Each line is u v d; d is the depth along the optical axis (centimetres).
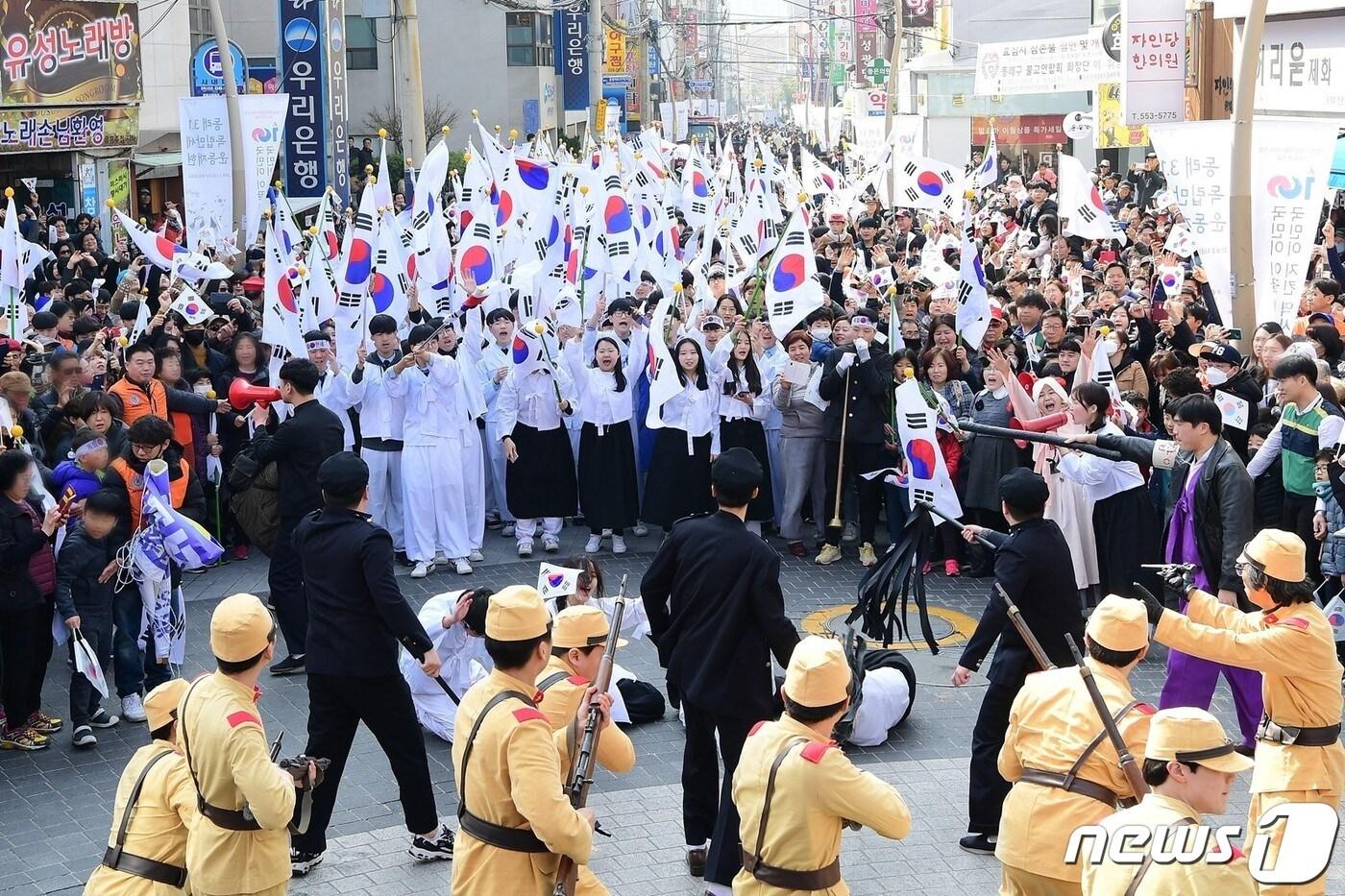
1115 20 3005
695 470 1327
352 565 755
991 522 1262
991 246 2353
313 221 2511
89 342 1422
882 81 6669
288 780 588
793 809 548
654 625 758
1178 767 496
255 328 1534
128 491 1013
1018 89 3375
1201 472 926
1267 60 2002
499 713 563
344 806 862
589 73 5053
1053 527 766
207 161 2070
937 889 738
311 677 768
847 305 1556
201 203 2078
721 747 731
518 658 568
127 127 2741
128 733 979
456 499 1293
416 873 771
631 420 1351
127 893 590
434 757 930
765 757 558
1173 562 956
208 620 1180
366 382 1291
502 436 1328
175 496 1127
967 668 764
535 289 1462
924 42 5881
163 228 2381
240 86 3075
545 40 5075
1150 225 2319
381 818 846
